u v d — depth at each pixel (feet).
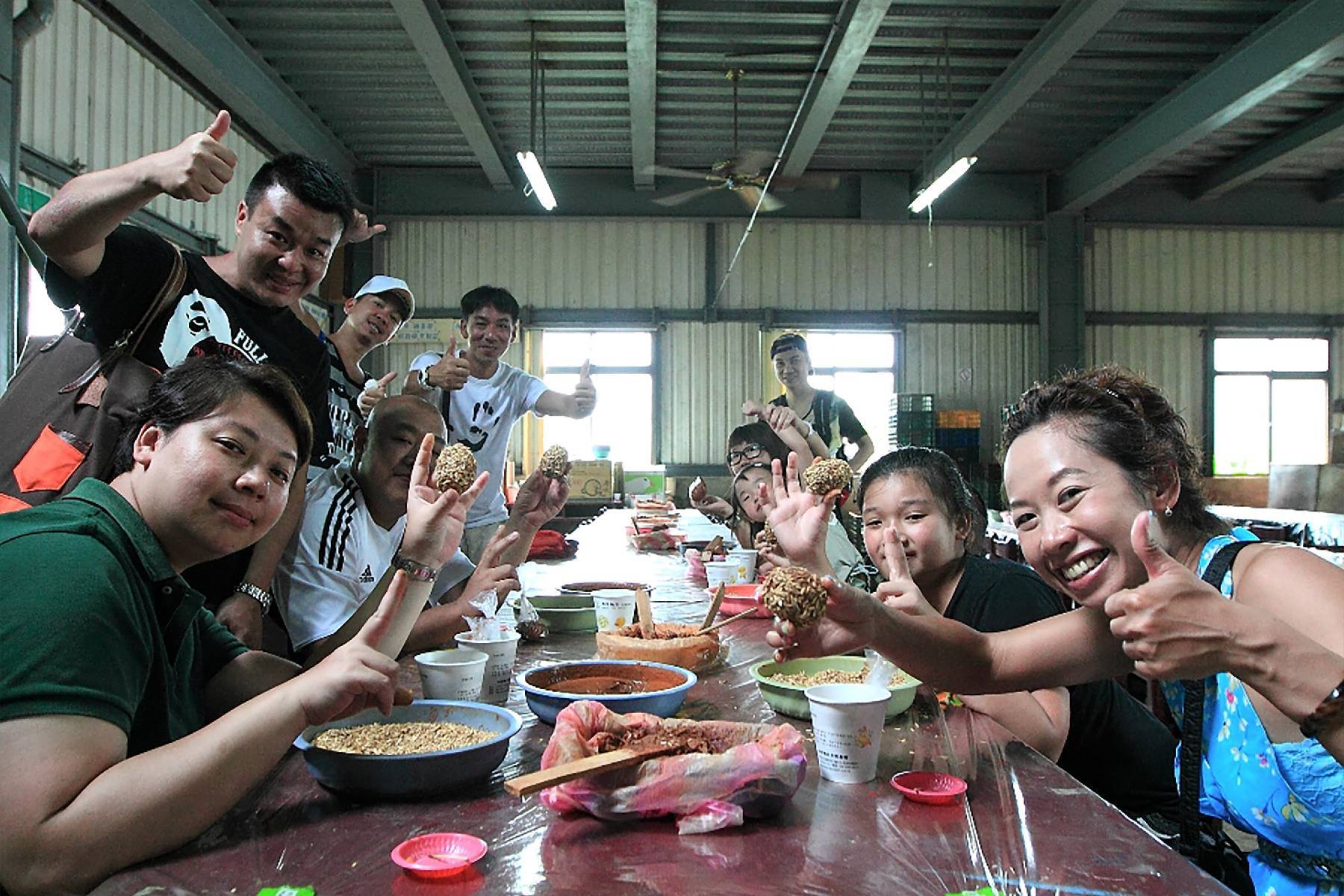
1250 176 32.78
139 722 3.84
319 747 3.78
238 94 23.95
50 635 3.17
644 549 15.19
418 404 6.70
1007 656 4.91
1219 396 36.11
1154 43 24.70
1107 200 35.65
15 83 12.67
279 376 4.10
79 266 5.98
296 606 6.10
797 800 3.84
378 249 34.58
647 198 34.96
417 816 3.65
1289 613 3.70
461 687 5.06
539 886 3.05
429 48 22.66
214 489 3.83
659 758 3.64
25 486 5.69
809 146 29.94
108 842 3.08
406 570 4.96
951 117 27.32
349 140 31.83
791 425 10.98
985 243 35.81
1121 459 3.99
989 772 4.18
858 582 9.06
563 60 25.57
